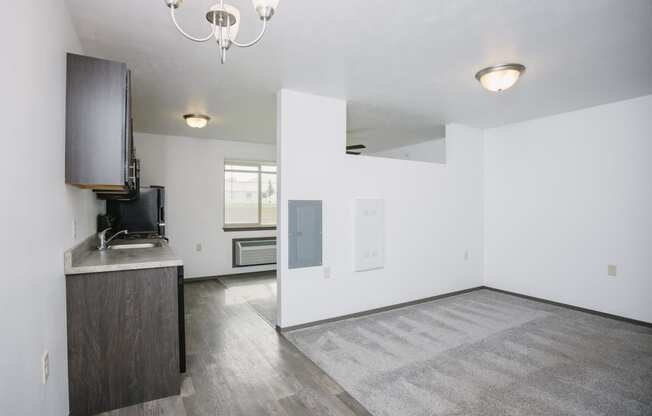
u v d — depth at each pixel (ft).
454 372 8.18
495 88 9.16
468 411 6.65
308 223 11.23
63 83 6.07
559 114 13.53
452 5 6.18
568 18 6.62
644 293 11.30
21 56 4.17
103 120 6.48
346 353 9.22
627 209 11.66
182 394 7.23
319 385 7.59
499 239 15.72
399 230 13.44
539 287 14.17
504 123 15.11
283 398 7.09
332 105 11.62
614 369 8.30
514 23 6.83
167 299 7.14
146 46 7.73
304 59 8.47
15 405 3.94
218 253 18.99
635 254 11.48
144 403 6.91
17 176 4.06
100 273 6.61
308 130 11.15
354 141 19.43
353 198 12.23
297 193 11.01
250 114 13.41
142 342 6.93
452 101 11.95
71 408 6.44
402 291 13.52
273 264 20.79
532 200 14.40
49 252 5.32
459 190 15.37
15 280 3.98
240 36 7.31
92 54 8.11
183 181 18.02
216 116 13.71
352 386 7.55
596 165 12.43
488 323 11.53
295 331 10.86
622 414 6.53
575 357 8.95
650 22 6.73
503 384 7.63
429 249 14.34
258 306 13.61
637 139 11.43
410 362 8.69
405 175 13.61
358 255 12.16
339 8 6.24
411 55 8.27
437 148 18.65
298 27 6.93
